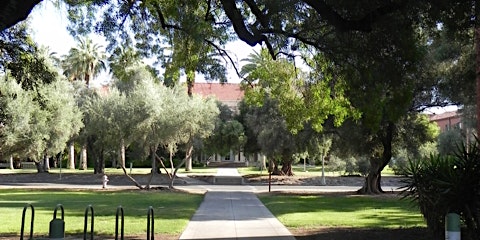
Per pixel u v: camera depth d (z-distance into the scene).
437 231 10.94
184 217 17.48
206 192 31.91
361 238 12.24
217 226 15.01
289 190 36.25
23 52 14.46
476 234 10.32
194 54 14.90
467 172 10.49
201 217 17.55
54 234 6.00
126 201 24.84
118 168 67.12
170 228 14.46
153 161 34.91
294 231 14.17
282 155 40.59
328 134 33.53
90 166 74.44
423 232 12.77
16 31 14.12
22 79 15.46
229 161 86.62
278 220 16.83
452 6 9.57
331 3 9.77
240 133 52.59
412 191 11.65
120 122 31.33
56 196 28.19
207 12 12.82
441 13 10.00
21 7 7.99
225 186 40.41
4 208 20.95
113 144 32.41
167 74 16.20
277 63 19.91
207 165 78.31
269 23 10.66
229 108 58.31
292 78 21.42
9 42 14.09
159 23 14.72
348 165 37.81
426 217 11.17
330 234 13.22
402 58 11.11
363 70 11.54
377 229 14.24
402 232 13.11
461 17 9.85
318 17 11.04
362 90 12.58
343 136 31.34
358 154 31.94
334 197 29.69
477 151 10.91
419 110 30.58
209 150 55.16
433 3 9.52
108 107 31.64
